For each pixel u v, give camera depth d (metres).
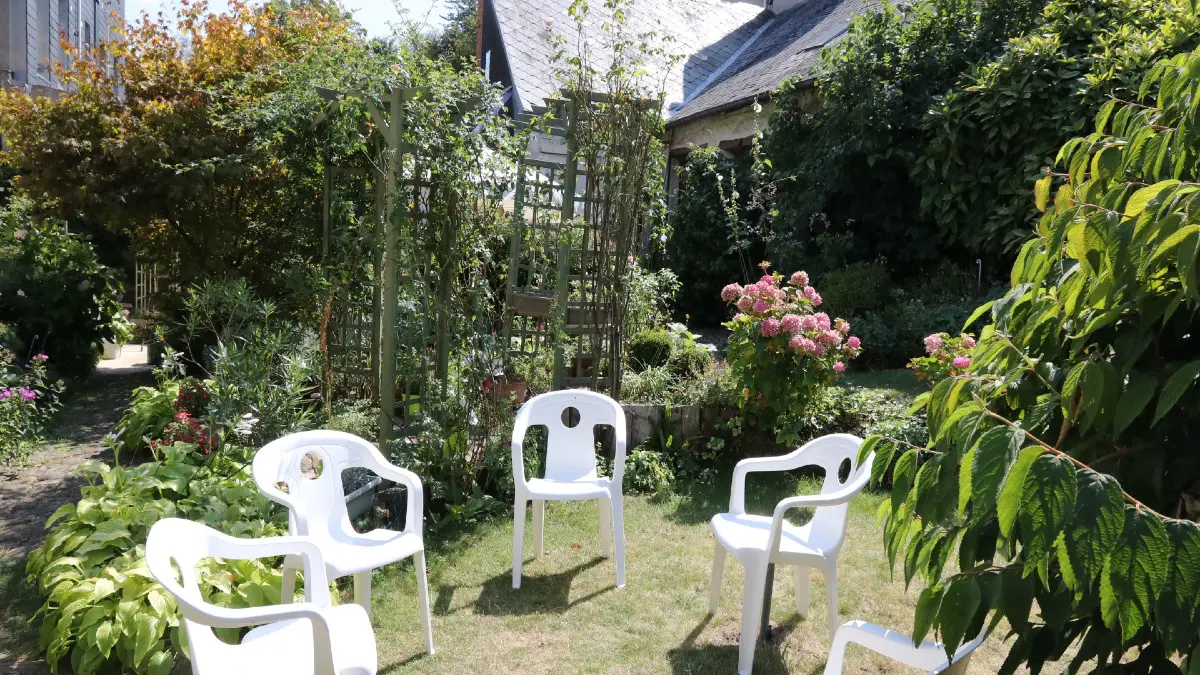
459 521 4.36
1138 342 1.44
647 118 5.23
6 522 4.21
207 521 3.40
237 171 6.96
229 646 2.28
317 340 6.17
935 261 9.00
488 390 4.68
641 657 3.07
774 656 3.08
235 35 7.71
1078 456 1.55
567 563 3.93
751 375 5.04
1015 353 1.68
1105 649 1.51
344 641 2.31
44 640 2.94
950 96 8.00
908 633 3.23
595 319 5.38
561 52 5.30
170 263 7.96
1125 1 7.28
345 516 3.29
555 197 6.83
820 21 13.38
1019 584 1.47
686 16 15.37
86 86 7.27
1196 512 1.45
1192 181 1.54
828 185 8.99
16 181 7.47
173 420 5.20
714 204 10.84
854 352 5.16
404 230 4.41
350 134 5.51
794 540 3.18
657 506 4.71
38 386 6.17
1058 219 1.50
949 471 1.43
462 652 3.10
